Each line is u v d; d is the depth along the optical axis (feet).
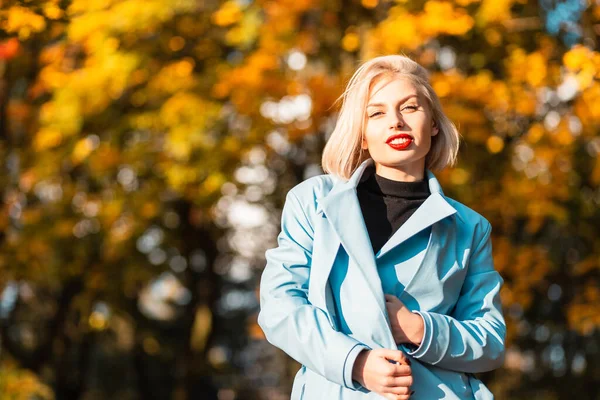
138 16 32.37
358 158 8.70
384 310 7.79
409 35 28.07
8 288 43.60
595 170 31.73
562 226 36.55
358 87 8.48
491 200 31.63
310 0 31.73
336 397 7.93
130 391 67.00
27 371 40.68
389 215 8.30
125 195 38.06
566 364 45.88
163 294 63.82
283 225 8.68
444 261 8.26
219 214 44.01
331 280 8.14
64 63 35.01
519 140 32.14
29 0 20.66
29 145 37.76
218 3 35.45
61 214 39.40
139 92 35.96
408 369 7.35
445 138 8.75
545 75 29.12
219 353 74.02
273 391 69.62
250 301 68.44
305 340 7.70
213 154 33.96
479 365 8.00
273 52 33.22
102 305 47.50
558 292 42.16
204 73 36.17
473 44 31.37
